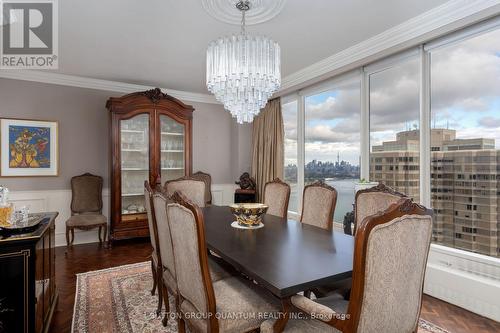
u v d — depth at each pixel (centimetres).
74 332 203
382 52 299
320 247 178
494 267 234
